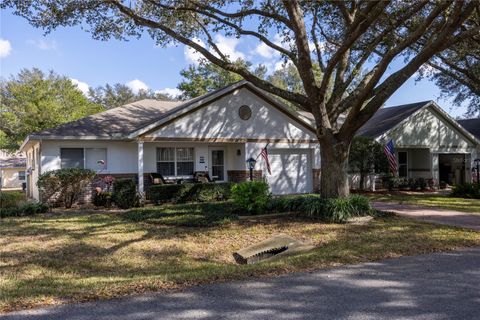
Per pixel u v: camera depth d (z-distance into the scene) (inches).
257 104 740.0
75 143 655.8
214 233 382.3
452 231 378.6
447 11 443.5
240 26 534.9
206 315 172.1
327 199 453.7
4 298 192.7
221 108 703.1
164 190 622.2
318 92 454.0
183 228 408.8
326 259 271.7
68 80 1333.7
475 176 1014.4
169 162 732.0
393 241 334.0
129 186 594.2
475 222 438.6
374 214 456.8
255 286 213.2
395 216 470.3
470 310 177.8
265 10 509.0
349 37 418.6
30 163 836.0
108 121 721.6
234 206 528.4
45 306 182.7
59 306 182.5
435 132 965.8
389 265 258.8
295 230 387.9
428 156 976.9
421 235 358.9
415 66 413.7
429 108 957.8
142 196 618.8
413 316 171.2
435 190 906.7
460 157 1047.6
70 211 556.7
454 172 1050.1
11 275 255.8
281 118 764.6
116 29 530.9
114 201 601.0
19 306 182.2
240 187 470.0
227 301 189.6
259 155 740.0
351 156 824.9
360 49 600.1
